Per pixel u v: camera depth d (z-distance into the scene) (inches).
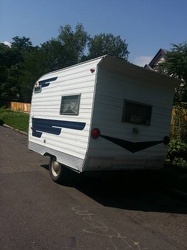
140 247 193.2
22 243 184.7
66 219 228.2
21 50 3196.4
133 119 295.3
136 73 287.0
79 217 234.5
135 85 294.2
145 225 230.5
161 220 243.9
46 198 274.5
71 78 310.0
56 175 327.3
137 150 300.2
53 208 249.8
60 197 280.7
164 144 322.3
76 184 330.3
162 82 309.9
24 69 2448.3
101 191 312.8
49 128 346.9
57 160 322.0
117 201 284.7
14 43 3331.7
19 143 615.8
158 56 944.3
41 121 371.9
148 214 255.6
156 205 282.0
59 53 2383.1
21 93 2337.6
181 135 463.2
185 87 471.2
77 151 284.7
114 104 281.6
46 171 379.9
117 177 301.4
